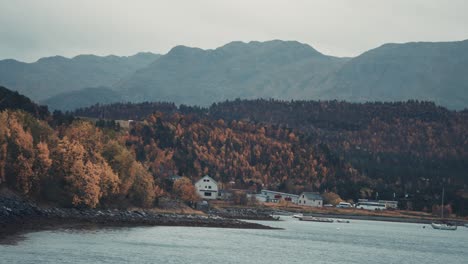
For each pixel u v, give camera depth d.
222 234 162.50
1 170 149.62
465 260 151.25
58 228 133.12
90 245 115.06
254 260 118.00
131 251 113.75
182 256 114.44
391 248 167.12
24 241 110.69
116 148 194.00
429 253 162.38
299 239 168.38
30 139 158.75
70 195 162.88
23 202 148.12
